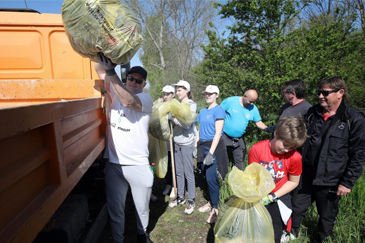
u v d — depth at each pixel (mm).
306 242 2709
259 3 6047
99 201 3027
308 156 2463
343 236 2691
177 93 3682
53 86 2266
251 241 1833
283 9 5672
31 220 966
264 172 1854
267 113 6078
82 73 3041
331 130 2283
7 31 2877
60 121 1279
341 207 3107
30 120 974
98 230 2646
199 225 3236
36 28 2904
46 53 2967
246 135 6172
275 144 1964
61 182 1254
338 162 2270
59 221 2119
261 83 5625
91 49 1503
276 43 5836
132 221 3324
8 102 2246
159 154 3199
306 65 5461
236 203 1996
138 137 2270
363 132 2139
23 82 2232
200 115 3521
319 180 2350
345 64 6074
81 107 1636
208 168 3184
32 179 1091
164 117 2949
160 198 4035
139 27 1511
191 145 3482
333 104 2275
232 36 6465
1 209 857
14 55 2914
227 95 6383
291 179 2102
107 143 2375
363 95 7066
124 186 2391
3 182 828
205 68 7148
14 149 933
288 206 2188
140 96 2213
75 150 1589
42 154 1139
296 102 3244
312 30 6203
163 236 3010
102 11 1357
